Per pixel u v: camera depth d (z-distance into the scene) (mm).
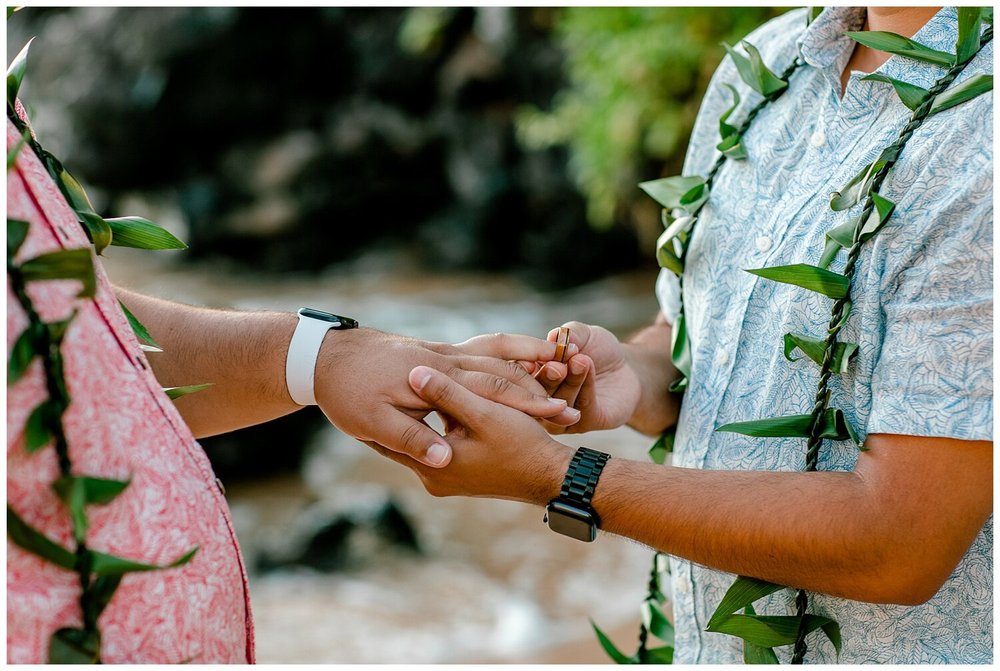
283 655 3254
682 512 1157
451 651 3258
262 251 9852
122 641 854
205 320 1366
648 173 6938
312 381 1317
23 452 803
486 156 9102
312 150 9656
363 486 4980
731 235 1385
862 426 1153
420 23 9141
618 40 5945
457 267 9453
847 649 1220
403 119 9508
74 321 841
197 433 1392
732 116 1477
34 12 10359
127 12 9633
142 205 10211
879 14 1232
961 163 1073
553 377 1378
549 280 8781
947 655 1162
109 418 868
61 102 9781
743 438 1289
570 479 1201
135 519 871
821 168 1257
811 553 1106
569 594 3678
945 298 1063
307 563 4059
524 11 8516
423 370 1243
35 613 800
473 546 4180
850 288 1147
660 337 1624
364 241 9977
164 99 9516
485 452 1246
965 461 1047
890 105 1207
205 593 930
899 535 1069
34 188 865
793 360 1195
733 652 1344
